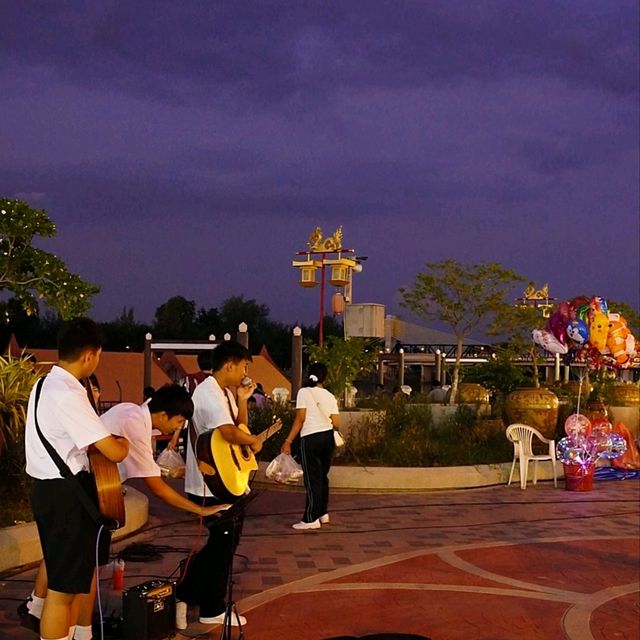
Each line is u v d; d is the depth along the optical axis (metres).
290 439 9.07
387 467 12.27
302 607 6.23
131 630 5.22
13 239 13.05
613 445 14.05
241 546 8.23
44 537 4.47
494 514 10.31
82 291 13.59
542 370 27.69
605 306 13.57
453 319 18.95
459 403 15.58
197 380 11.66
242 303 60.22
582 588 6.97
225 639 5.21
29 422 4.49
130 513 8.56
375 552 8.06
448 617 6.10
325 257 22.45
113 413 5.12
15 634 5.31
